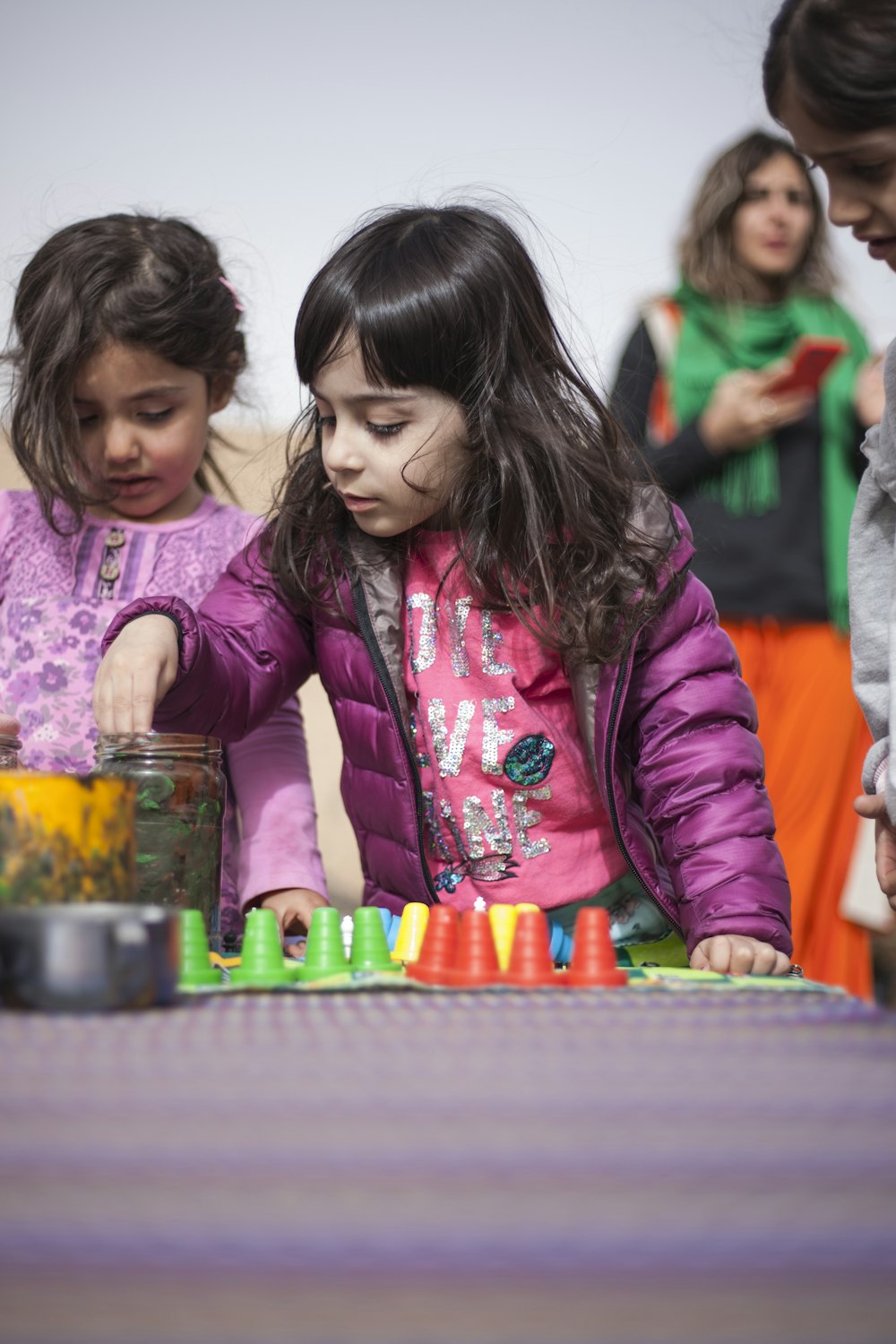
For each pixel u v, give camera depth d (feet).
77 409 4.74
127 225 4.99
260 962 2.88
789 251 7.23
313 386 3.94
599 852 4.22
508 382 4.03
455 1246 1.27
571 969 2.84
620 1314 1.14
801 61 3.58
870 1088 1.81
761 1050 2.04
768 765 6.75
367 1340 1.10
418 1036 2.13
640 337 7.39
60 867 2.56
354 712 4.32
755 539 6.77
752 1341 1.10
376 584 4.17
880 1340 1.10
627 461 4.25
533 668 4.16
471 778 4.14
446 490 3.99
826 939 6.70
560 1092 1.78
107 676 3.72
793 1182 1.44
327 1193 1.40
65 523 5.05
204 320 4.85
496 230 4.12
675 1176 1.46
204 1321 1.13
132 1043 2.04
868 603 4.28
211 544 5.09
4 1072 1.86
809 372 6.68
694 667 4.01
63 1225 1.32
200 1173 1.46
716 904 3.72
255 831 4.62
